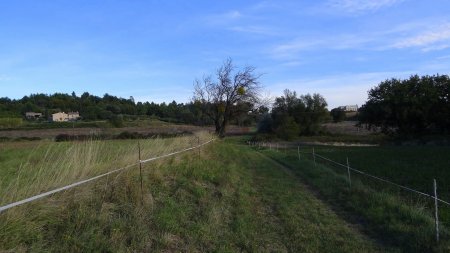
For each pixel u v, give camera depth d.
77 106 128.75
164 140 20.55
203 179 15.13
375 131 75.25
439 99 63.97
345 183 16.50
